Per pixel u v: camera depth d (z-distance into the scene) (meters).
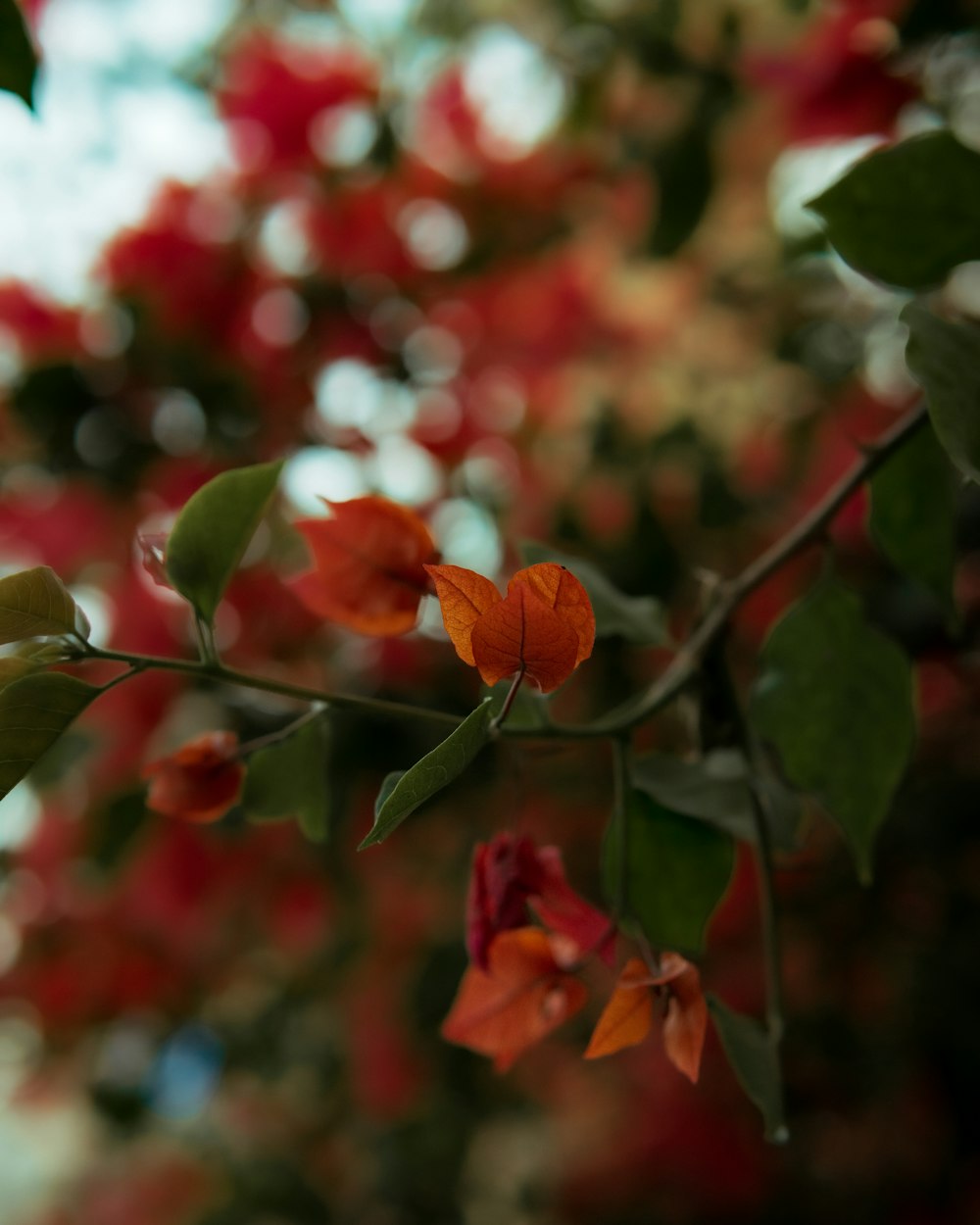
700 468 1.04
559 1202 1.31
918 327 0.41
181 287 0.98
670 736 0.97
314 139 0.99
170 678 0.94
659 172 0.94
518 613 0.37
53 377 0.93
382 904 1.23
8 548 0.99
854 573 0.97
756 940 1.12
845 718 0.48
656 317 1.20
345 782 0.87
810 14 0.90
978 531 0.87
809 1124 1.18
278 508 0.97
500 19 1.08
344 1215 1.42
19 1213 1.89
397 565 0.45
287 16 1.07
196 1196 1.53
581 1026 1.25
